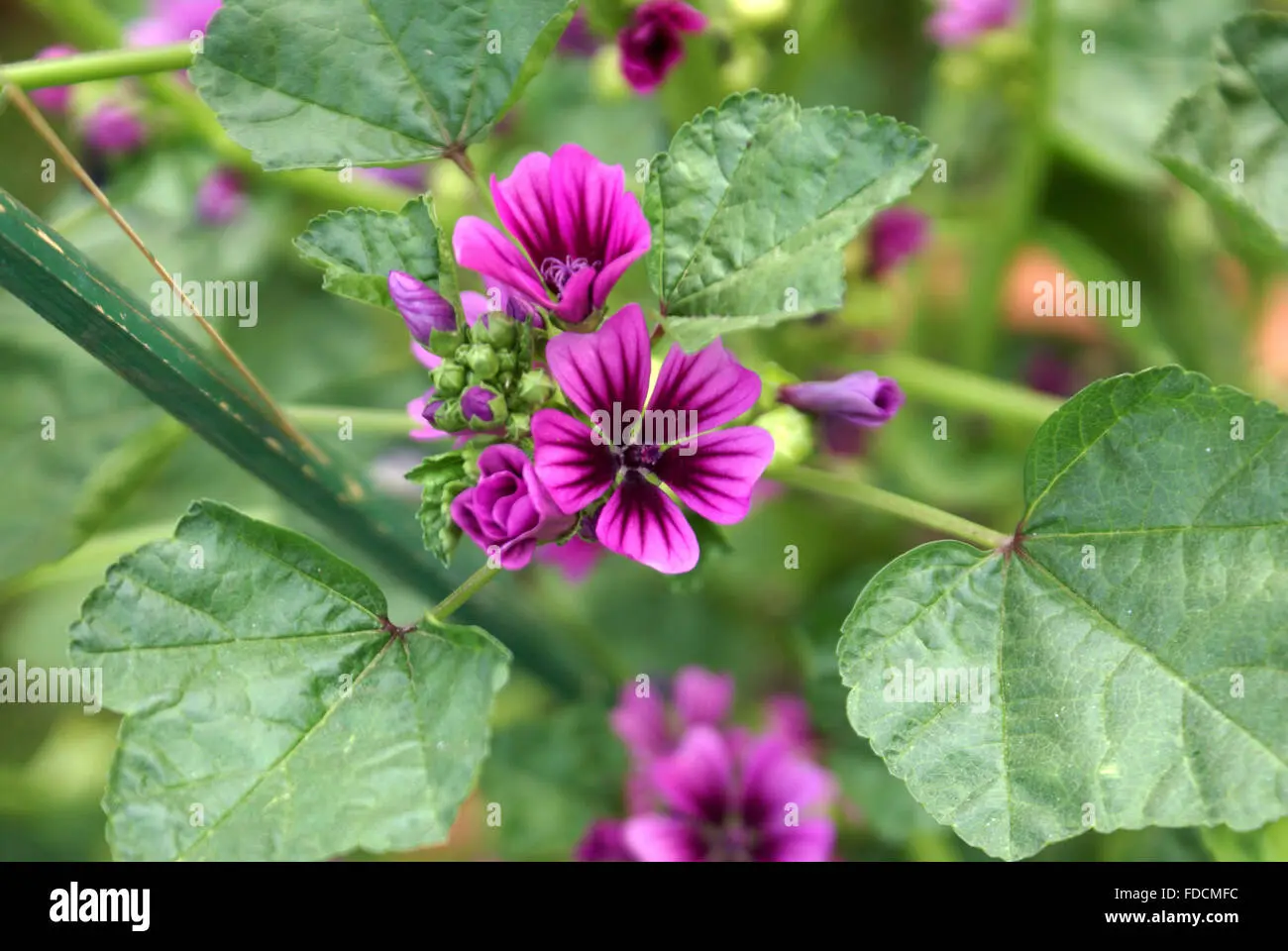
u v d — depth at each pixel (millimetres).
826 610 630
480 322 470
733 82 601
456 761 454
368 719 463
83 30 638
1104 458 470
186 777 457
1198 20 693
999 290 734
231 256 688
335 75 473
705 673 671
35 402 646
